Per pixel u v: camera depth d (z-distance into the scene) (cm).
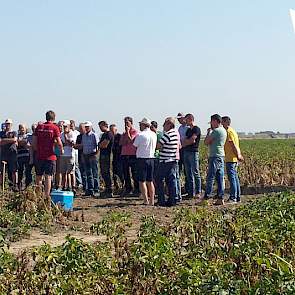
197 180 1923
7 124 2028
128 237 1245
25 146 2095
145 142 1750
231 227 988
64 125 2080
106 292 756
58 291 736
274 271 709
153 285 756
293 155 3484
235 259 793
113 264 836
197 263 743
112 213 1417
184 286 696
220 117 1756
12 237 1298
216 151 1744
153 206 1747
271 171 2475
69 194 1680
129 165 2009
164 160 1739
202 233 1034
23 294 759
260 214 1135
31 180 2117
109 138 2020
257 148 4994
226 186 2298
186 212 1243
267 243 853
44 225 1427
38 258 918
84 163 2039
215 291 669
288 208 1214
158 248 811
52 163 1692
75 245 834
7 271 819
